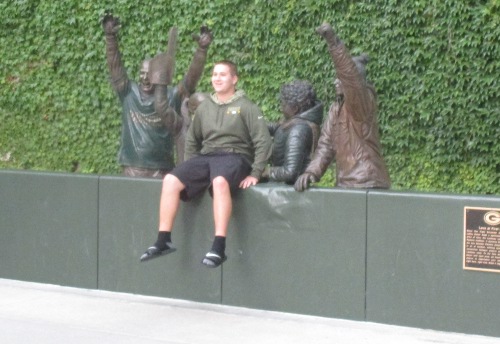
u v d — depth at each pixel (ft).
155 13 39.86
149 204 25.84
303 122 25.20
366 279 22.75
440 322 21.83
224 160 23.99
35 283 28.02
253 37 37.83
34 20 42.60
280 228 23.84
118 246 26.45
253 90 38.19
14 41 43.32
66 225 27.35
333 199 23.07
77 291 26.99
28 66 43.21
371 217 22.58
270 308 24.11
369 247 22.65
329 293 23.27
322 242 23.29
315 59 36.63
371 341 21.45
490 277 21.17
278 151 25.35
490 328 21.24
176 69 39.42
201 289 25.16
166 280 25.68
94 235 26.84
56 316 24.30
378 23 35.24
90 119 42.01
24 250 28.19
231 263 24.58
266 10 37.58
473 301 21.39
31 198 27.94
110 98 41.29
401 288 22.27
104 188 26.58
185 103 28.68
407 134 35.19
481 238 21.18
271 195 23.88
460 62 33.88
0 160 44.29
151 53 40.09
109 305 25.45
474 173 34.14
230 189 23.95
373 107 24.31
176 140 28.14
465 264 21.40
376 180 24.26
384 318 22.56
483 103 33.76
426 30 34.45
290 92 25.32
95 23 41.22
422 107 34.71
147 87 28.32
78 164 42.73
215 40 38.65
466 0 33.60
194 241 25.13
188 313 24.43
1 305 25.59
